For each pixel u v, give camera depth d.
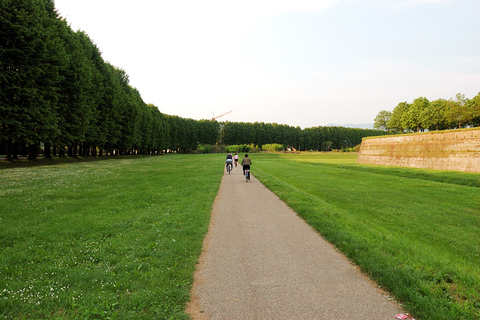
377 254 6.05
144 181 19.97
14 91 26.80
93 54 50.47
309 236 7.92
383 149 57.12
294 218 10.09
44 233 7.94
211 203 12.55
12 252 6.53
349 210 14.02
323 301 4.34
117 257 6.30
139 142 70.75
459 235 10.77
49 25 31.66
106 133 49.84
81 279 5.12
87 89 39.78
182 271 5.45
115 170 28.50
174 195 14.37
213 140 151.50
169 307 4.18
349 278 5.21
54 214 10.16
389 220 12.45
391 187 24.34
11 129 27.05
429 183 27.27
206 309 4.13
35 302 4.30
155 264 5.80
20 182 17.58
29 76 27.97
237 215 10.55
